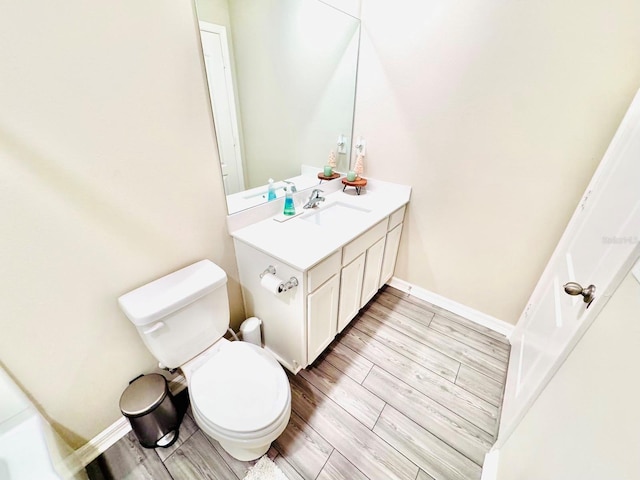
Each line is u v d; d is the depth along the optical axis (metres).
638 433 0.42
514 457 0.95
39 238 0.85
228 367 1.16
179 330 1.13
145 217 1.08
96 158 0.90
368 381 1.52
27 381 0.95
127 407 1.09
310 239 1.36
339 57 1.71
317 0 1.47
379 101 1.80
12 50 0.69
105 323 1.08
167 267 1.22
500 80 1.38
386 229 1.81
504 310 1.83
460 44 1.42
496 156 1.53
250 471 1.14
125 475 1.13
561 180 1.39
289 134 1.63
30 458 0.77
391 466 1.17
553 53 1.23
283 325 1.44
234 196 1.42
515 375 1.38
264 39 1.32
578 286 0.80
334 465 1.16
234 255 1.50
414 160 1.82
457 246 1.87
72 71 0.79
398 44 1.60
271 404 1.02
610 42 1.11
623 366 0.52
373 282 1.94
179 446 1.23
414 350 1.72
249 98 1.35
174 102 1.05
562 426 0.69
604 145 1.24
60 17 0.74
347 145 2.04
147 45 0.92
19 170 0.77
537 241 1.56
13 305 0.85
